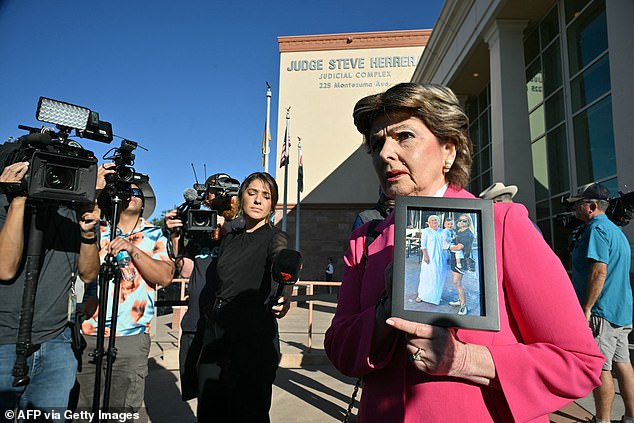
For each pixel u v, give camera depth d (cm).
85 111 236
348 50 2006
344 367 116
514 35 860
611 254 315
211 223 351
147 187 326
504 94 834
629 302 314
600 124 694
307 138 1978
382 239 128
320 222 1925
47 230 221
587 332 93
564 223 377
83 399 258
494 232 96
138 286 278
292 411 389
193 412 382
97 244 246
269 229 267
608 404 318
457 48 1080
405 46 1975
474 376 92
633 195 342
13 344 204
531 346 94
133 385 268
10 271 199
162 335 761
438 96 117
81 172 215
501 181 820
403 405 102
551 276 96
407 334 92
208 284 326
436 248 96
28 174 195
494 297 89
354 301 132
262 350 238
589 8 727
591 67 721
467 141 122
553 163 848
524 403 88
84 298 267
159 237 310
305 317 1116
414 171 115
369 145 131
